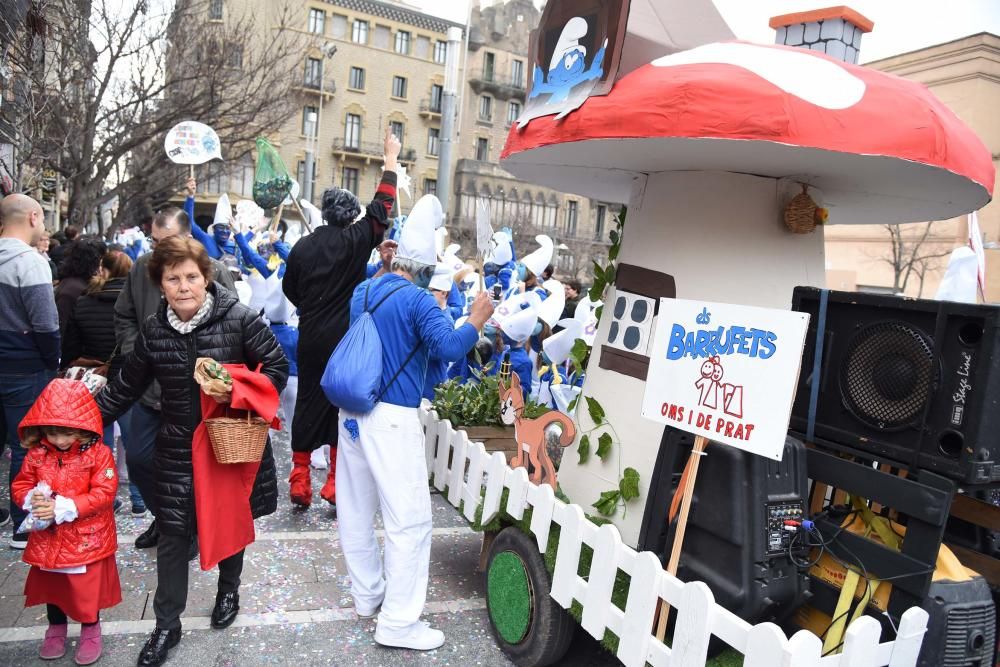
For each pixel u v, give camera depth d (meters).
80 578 2.83
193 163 6.79
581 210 50.19
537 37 3.23
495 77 50.03
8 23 6.67
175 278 2.84
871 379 2.51
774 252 3.16
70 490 2.80
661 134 2.62
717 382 2.34
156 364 2.92
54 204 15.05
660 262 3.30
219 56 13.73
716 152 2.79
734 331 2.30
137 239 11.96
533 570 3.05
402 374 3.18
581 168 3.62
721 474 2.50
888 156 2.52
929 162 2.57
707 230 3.18
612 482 3.35
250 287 5.90
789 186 3.17
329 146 46.50
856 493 2.48
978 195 3.00
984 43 23.77
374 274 6.03
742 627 2.07
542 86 3.19
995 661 2.64
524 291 7.20
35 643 3.07
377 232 4.51
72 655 2.99
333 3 45.19
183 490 2.94
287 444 6.52
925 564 2.25
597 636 2.62
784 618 2.61
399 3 47.09
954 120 2.84
